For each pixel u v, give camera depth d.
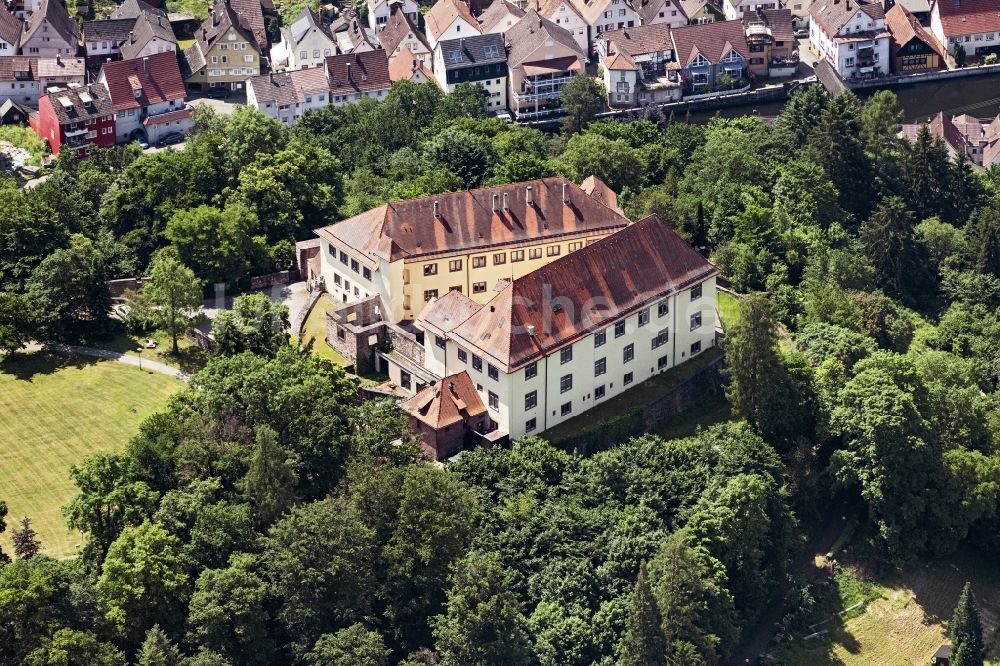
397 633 196.25
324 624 193.38
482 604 189.12
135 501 196.12
